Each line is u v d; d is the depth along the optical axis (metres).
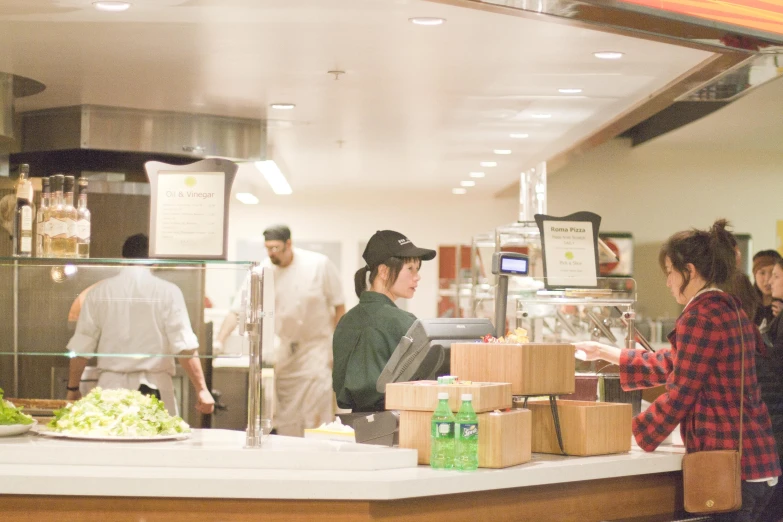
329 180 9.16
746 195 10.55
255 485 2.51
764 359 3.94
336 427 3.46
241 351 2.84
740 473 3.12
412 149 7.07
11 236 4.71
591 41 4.00
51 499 2.57
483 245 5.99
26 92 4.98
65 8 3.58
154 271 3.16
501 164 7.87
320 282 6.34
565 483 2.95
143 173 5.88
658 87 4.98
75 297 3.14
